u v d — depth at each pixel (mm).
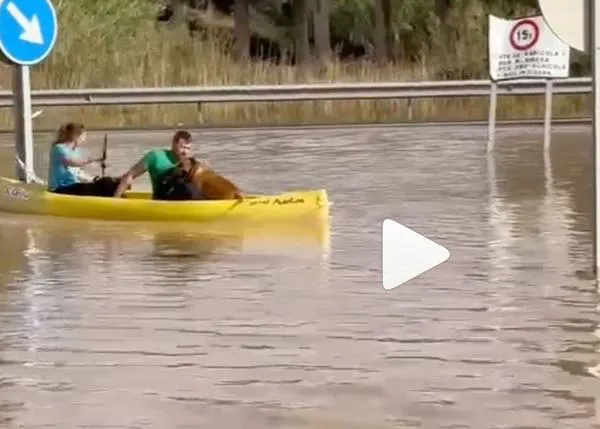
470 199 28250
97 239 23391
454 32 62250
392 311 16969
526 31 37312
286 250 21828
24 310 17266
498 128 49062
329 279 19203
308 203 24984
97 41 57281
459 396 13125
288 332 15891
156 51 57719
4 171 35250
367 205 27453
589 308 17000
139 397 13211
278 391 13359
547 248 21641
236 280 19188
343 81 57156
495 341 15328
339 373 14023
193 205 25297
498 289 18297
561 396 13078
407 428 12102
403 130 48500
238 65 57562
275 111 53188
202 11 72125
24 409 12852
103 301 17781
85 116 52750
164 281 19188
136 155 39594
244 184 31469
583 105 53781
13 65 29047
